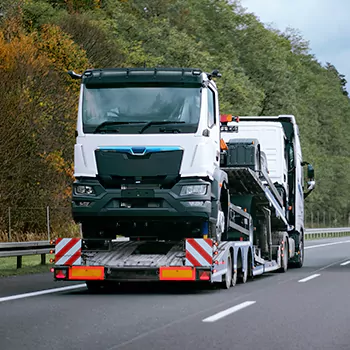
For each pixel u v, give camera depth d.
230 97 73.19
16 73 42.12
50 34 54.06
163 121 17.33
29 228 40.03
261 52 95.06
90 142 17.45
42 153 42.25
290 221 29.64
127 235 18.48
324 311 13.91
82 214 17.36
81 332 11.09
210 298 16.38
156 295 17.11
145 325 11.85
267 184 23.78
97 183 17.34
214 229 18.22
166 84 17.53
